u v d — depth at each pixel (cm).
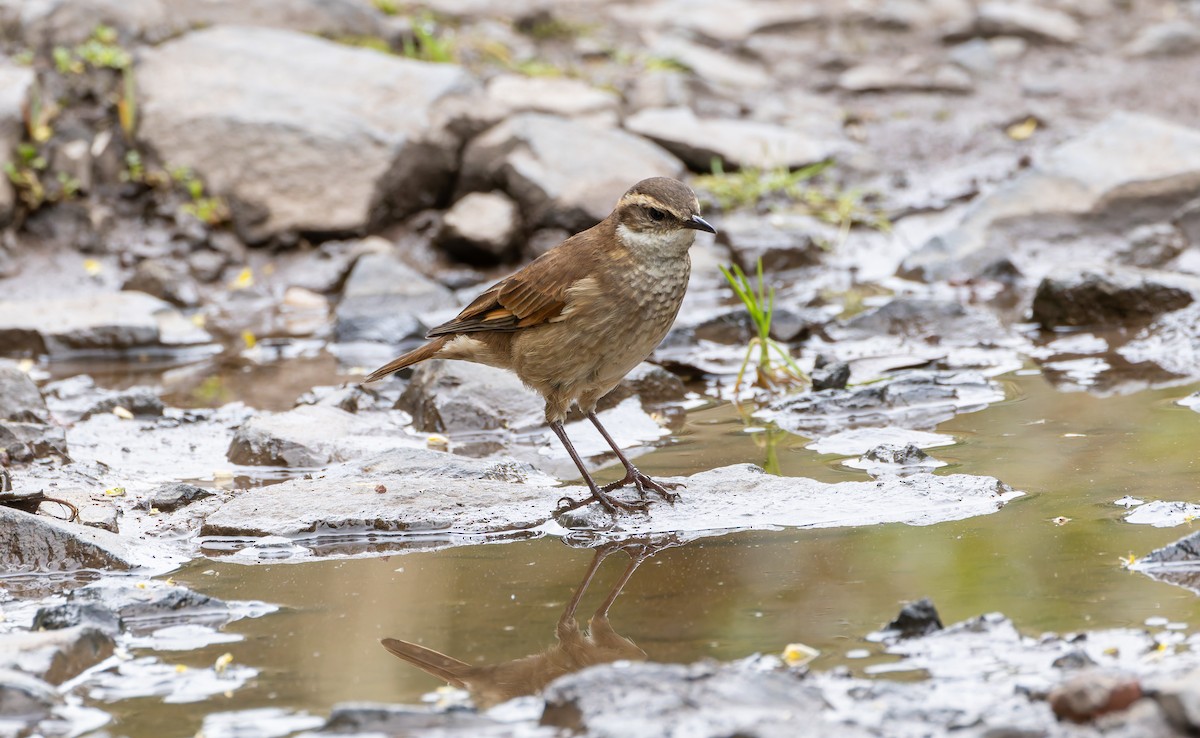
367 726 636
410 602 810
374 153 1830
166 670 717
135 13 2009
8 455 1141
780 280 1742
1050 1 2753
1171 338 1386
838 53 2512
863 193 1959
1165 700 589
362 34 2166
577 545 915
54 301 1609
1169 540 841
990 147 2100
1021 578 792
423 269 1788
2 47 1927
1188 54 2466
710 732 603
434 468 1091
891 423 1191
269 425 1191
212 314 1686
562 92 2102
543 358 1033
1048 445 1076
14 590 860
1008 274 1695
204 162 1828
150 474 1131
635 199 1009
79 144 1825
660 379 1320
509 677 698
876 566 829
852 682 661
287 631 769
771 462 1088
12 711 660
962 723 607
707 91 2272
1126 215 1773
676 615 768
